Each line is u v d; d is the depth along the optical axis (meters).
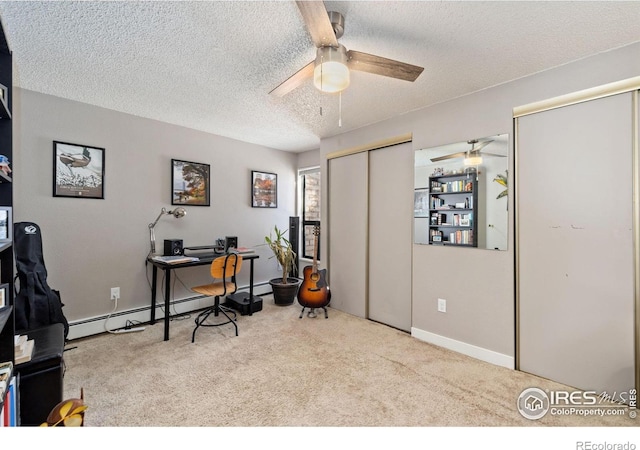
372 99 2.55
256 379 2.05
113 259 2.91
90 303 2.78
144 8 1.47
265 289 4.32
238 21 1.57
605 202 1.83
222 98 2.58
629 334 1.76
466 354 2.43
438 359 2.35
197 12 1.50
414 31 1.62
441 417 1.68
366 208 3.30
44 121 2.51
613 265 1.81
